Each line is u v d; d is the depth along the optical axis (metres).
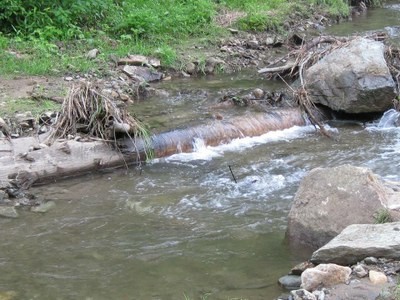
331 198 6.73
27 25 13.98
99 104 9.47
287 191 8.52
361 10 21.03
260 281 6.21
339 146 10.23
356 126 11.21
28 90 11.12
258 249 6.89
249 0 18.67
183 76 13.70
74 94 9.56
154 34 15.16
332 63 11.48
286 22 17.72
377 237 5.96
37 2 14.41
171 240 7.16
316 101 11.52
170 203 8.16
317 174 6.95
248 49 15.60
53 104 10.44
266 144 10.33
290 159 9.68
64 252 6.93
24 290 6.18
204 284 6.20
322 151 10.01
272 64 13.77
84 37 14.23
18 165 8.61
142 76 13.09
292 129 11.01
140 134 9.56
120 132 9.34
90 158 9.07
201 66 13.98
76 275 6.44
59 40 13.94
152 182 8.83
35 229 7.47
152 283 6.26
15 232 7.40
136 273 6.46
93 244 7.10
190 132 10.08
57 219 7.72
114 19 15.27
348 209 6.61
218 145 10.23
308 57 12.60
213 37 15.77
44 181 8.72
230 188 8.63
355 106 11.21
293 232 6.88
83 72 12.55
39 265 6.66
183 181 8.87
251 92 12.29
